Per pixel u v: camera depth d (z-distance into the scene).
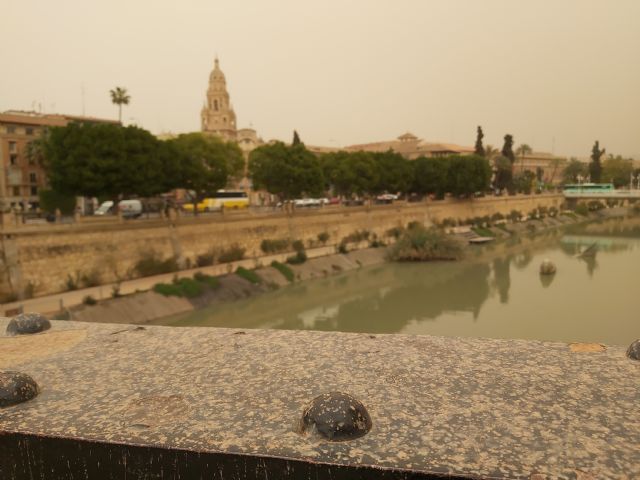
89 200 67.56
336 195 95.44
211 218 52.44
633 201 131.12
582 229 95.69
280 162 61.19
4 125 70.00
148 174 45.03
